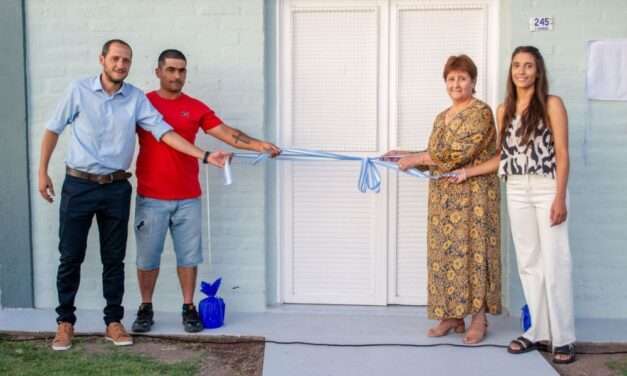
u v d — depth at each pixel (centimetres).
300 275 543
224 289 530
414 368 425
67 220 448
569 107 507
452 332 484
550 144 428
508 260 517
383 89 530
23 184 525
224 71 518
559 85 507
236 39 516
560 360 438
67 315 460
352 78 531
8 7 514
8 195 526
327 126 534
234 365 435
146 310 488
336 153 534
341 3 526
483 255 454
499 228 461
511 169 436
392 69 528
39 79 521
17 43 516
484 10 519
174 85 470
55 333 482
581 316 520
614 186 511
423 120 530
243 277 529
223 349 462
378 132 532
